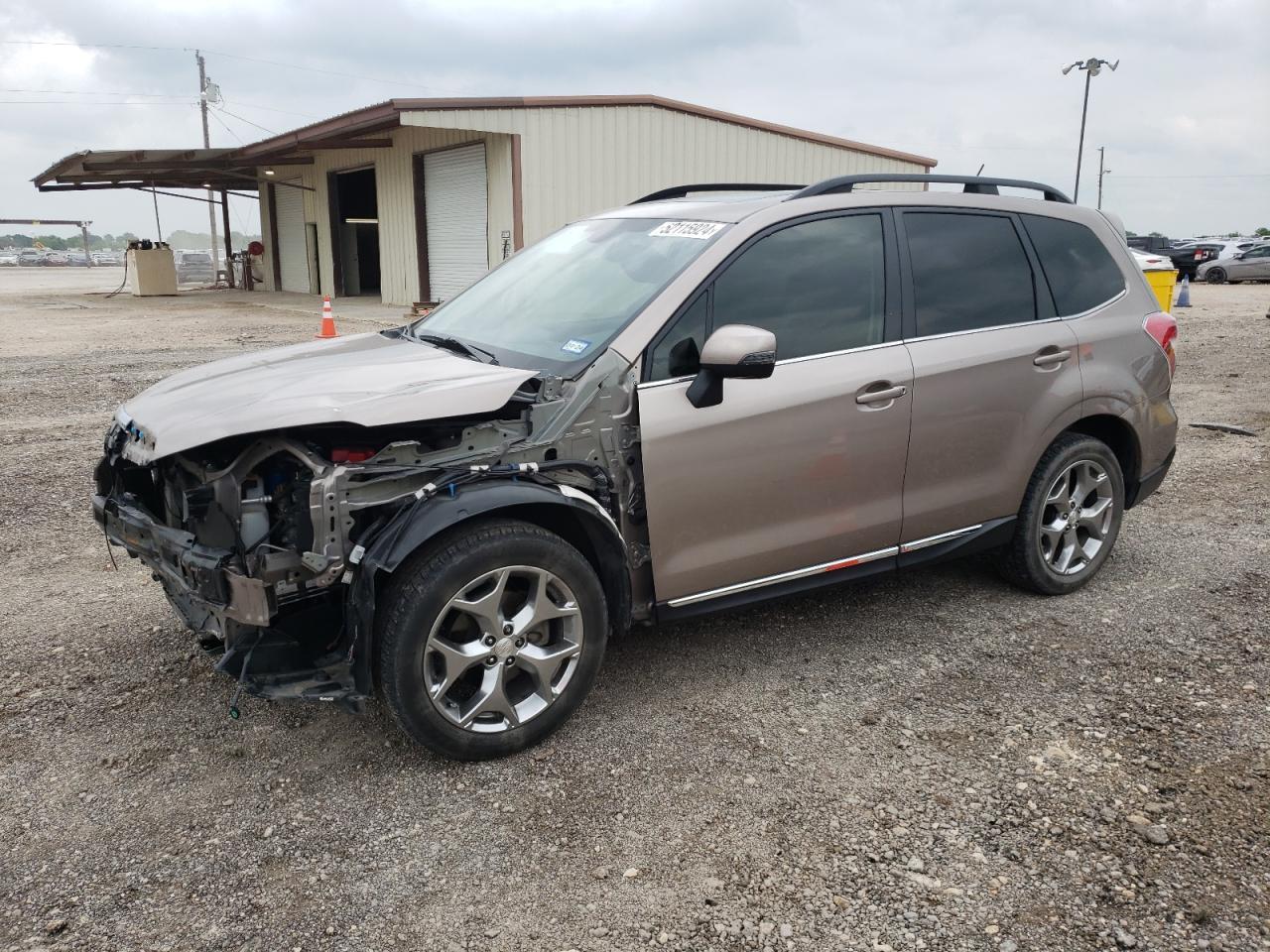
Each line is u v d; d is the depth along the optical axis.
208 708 3.50
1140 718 3.43
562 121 17.70
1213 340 14.31
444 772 3.11
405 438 3.04
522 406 3.21
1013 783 3.03
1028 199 4.43
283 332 15.88
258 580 2.77
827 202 3.81
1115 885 2.56
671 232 3.82
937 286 3.99
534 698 3.23
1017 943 2.36
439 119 16.64
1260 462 7.11
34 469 6.72
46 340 14.56
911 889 2.56
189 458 3.11
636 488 3.33
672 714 3.47
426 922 2.45
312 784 3.04
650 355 3.32
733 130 19.86
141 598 4.52
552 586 3.17
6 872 2.62
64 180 29.59
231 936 2.39
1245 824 2.80
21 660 3.86
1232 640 4.07
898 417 3.77
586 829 2.82
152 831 2.80
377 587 2.92
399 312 20.12
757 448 3.47
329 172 25.53
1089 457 4.45
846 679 3.74
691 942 2.38
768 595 3.70
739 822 2.85
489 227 18.56
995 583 4.75
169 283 28.22
